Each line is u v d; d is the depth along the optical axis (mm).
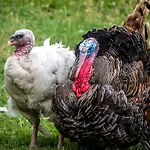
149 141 10898
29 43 11055
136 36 10867
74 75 10469
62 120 10422
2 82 14719
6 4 19688
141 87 10500
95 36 10992
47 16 19188
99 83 10242
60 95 10391
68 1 20328
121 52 10641
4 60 15750
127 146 10633
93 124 10180
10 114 11695
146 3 11242
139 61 10672
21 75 10844
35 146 11523
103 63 10391
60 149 11383
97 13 19562
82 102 10133
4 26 18047
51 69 10984
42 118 12492
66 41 17172
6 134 12086
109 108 10094
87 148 11172
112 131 10172
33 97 11008
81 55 10273
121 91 10148
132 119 10180
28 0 20094
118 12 19750
